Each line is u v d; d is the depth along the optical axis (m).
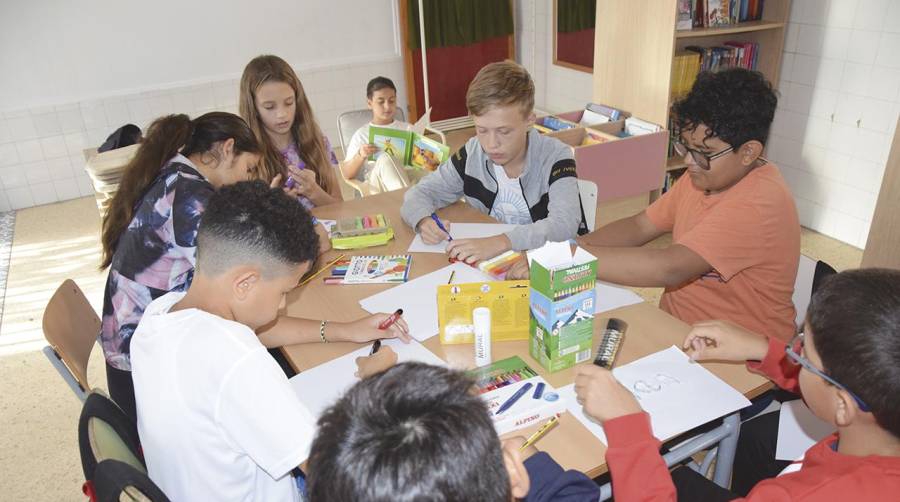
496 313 1.50
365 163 3.32
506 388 1.30
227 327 1.07
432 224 2.07
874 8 3.17
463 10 5.56
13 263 3.90
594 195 2.22
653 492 0.96
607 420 1.05
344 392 0.72
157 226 1.59
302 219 1.16
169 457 1.09
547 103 5.75
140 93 4.90
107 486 0.95
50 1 4.48
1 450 2.39
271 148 2.40
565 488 0.99
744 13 3.71
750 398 1.34
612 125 3.91
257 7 5.10
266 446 1.03
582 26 5.03
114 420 1.26
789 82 3.71
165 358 1.06
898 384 0.75
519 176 2.12
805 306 1.75
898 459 0.80
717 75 1.54
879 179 3.35
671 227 1.98
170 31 4.89
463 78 5.98
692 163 1.62
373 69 5.67
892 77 3.17
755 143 1.55
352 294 1.77
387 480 0.59
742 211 1.59
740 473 1.63
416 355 1.47
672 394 1.31
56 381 2.78
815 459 0.91
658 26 3.59
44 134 4.71
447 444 0.60
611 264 1.67
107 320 1.69
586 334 1.38
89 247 4.09
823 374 0.84
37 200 4.84
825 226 3.72
